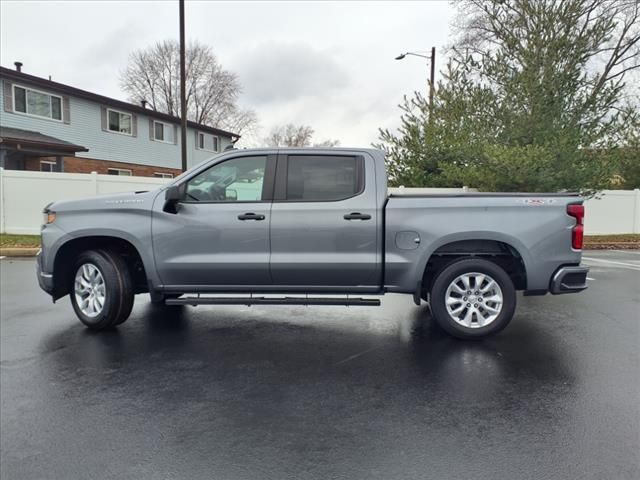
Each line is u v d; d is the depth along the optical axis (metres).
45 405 3.28
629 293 7.21
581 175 12.06
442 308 4.73
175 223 4.73
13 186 12.99
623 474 2.47
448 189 13.98
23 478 2.45
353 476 2.46
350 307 6.25
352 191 4.71
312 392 3.51
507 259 4.90
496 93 12.89
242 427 2.98
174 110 46.84
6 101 18.36
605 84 13.55
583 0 12.42
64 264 5.11
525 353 4.38
